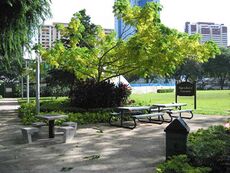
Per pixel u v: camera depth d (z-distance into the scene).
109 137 10.34
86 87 16.06
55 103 18.70
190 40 15.27
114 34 16.23
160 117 14.67
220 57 70.56
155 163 7.19
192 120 14.28
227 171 5.32
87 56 15.78
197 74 68.38
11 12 8.61
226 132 8.03
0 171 6.83
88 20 21.02
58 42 15.94
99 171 6.68
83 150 8.56
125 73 16.48
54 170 6.82
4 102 32.88
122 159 7.59
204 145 6.09
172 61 14.14
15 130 11.99
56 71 24.92
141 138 10.16
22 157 7.95
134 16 14.23
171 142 6.31
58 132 11.04
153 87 55.34
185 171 5.01
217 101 25.53
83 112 14.93
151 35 13.62
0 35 9.23
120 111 13.38
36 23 9.62
